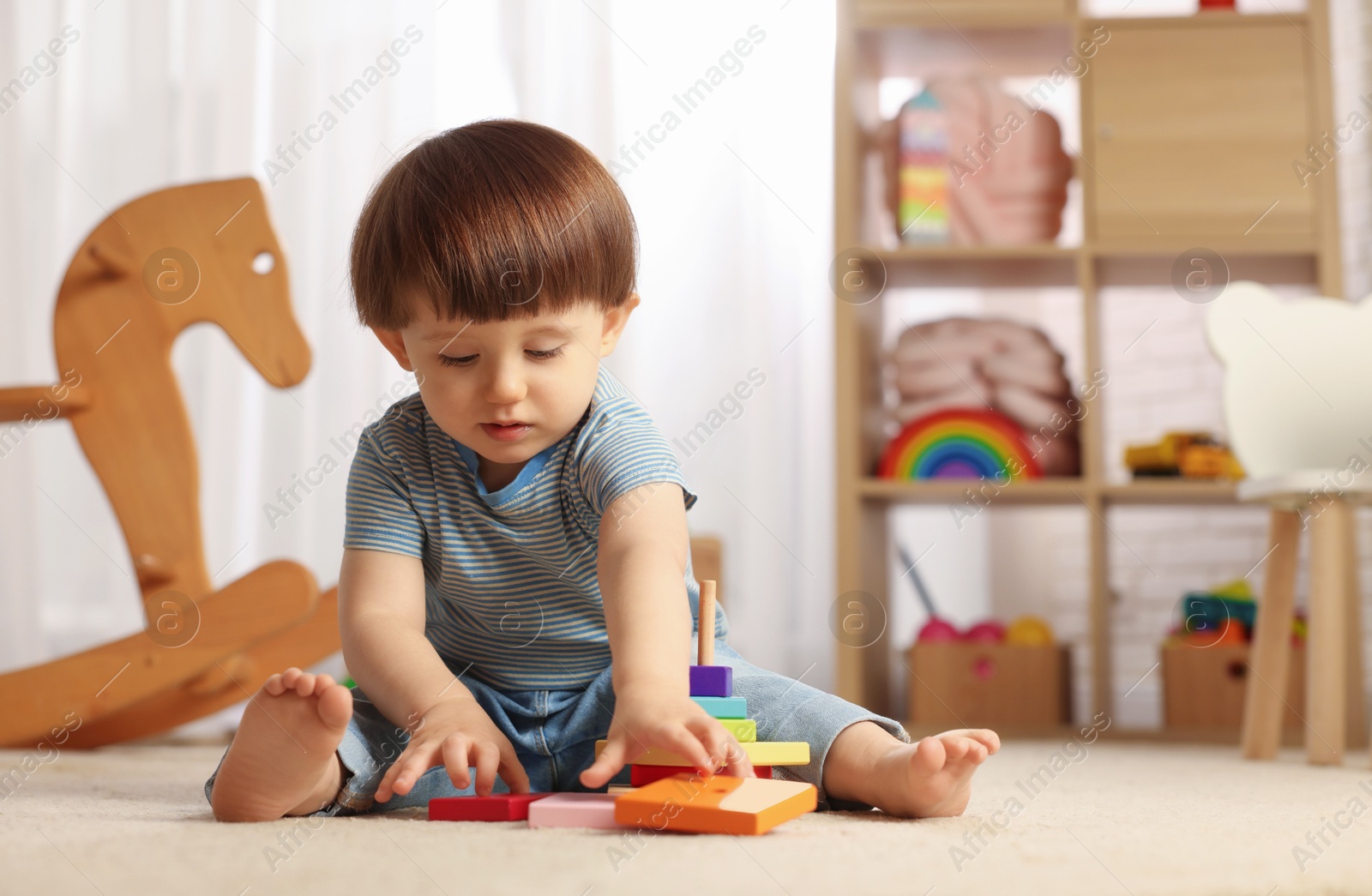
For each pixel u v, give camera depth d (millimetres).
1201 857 582
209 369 2281
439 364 802
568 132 2295
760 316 2293
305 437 2293
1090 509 1975
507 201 791
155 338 1603
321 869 515
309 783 694
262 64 2377
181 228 1625
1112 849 597
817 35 2311
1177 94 2045
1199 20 2045
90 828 665
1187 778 1189
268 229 1634
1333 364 1679
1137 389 2512
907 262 2090
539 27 2311
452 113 2348
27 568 2252
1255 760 1516
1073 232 2596
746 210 2305
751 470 2271
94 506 2363
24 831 650
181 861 537
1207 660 1972
